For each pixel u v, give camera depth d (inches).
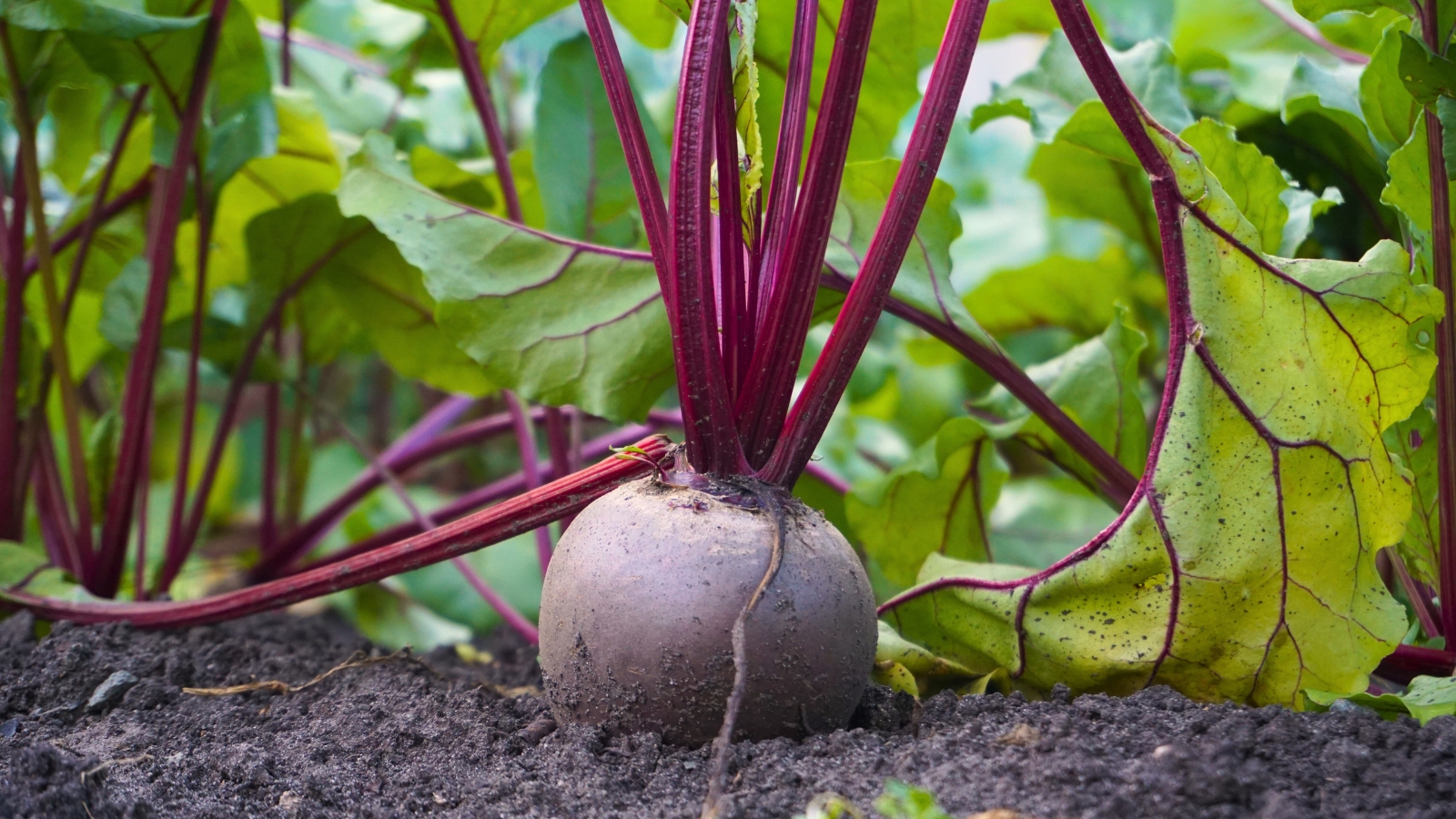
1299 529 31.9
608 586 31.2
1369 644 31.9
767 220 32.3
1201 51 42.3
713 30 30.8
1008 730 30.9
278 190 42.6
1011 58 80.7
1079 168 40.9
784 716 31.1
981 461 37.7
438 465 71.6
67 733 33.2
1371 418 32.2
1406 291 31.8
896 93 37.7
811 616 31.0
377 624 45.0
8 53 36.3
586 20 32.1
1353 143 37.1
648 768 30.9
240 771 31.6
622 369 34.5
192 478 63.6
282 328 43.4
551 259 35.0
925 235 35.5
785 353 31.9
